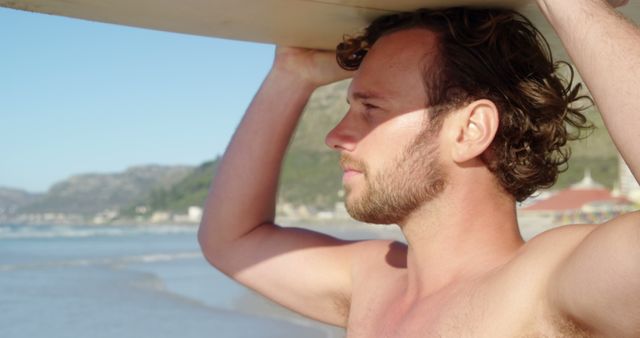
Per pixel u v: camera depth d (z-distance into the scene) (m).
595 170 101.44
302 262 2.31
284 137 2.40
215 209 2.44
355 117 1.92
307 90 2.38
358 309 2.04
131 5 1.85
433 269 1.78
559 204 61.66
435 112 1.80
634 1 1.67
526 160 1.84
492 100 1.82
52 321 11.71
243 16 1.95
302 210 131.25
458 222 1.77
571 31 1.27
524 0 1.83
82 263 27.58
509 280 1.52
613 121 1.18
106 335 10.30
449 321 1.61
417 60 1.84
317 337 9.49
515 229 1.81
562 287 1.35
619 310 1.22
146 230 94.56
